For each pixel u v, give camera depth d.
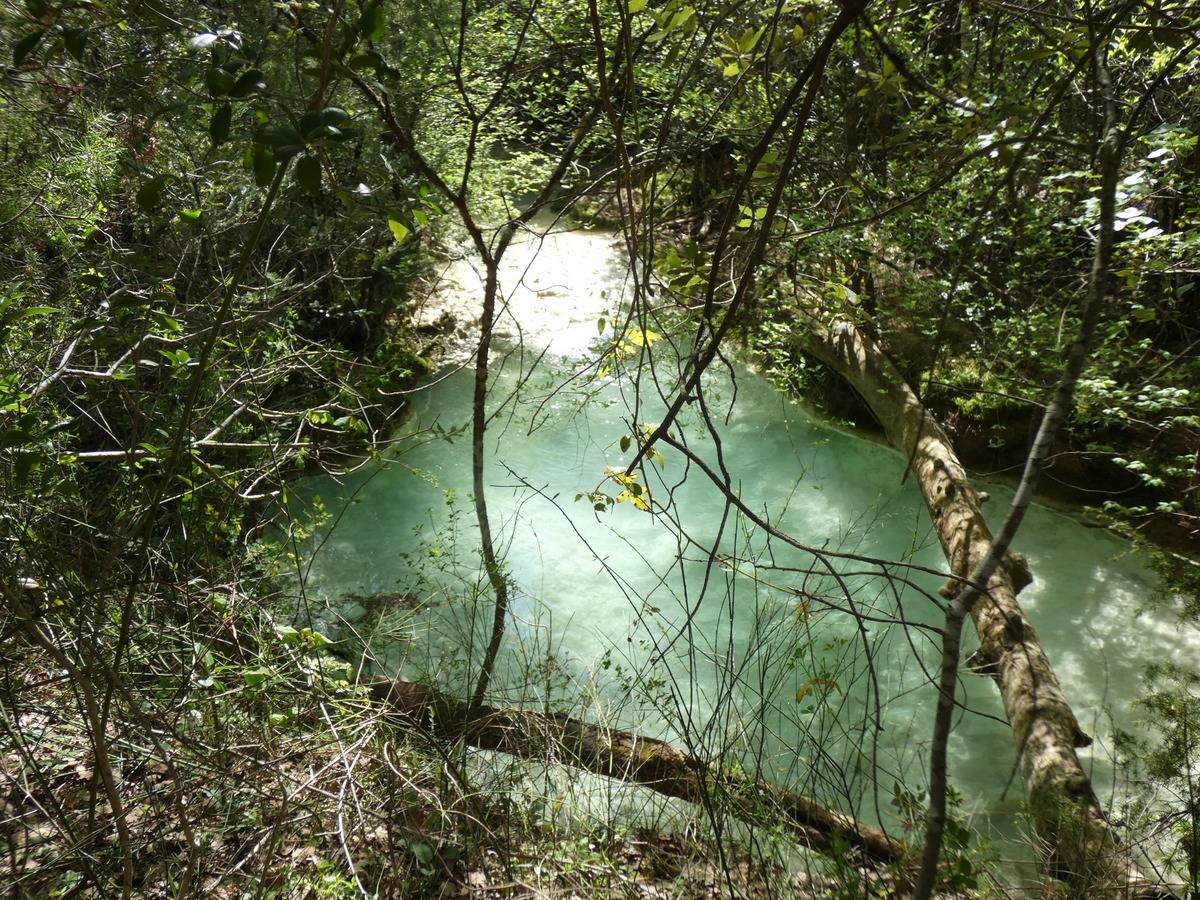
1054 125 4.06
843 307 5.66
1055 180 4.84
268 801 2.74
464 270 9.41
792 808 3.36
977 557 5.14
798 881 3.07
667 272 2.43
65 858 2.52
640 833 3.31
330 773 2.88
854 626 5.41
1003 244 5.88
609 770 3.52
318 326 7.17
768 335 7.76
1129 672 5.12
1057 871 3.25
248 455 4.46
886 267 7.19
